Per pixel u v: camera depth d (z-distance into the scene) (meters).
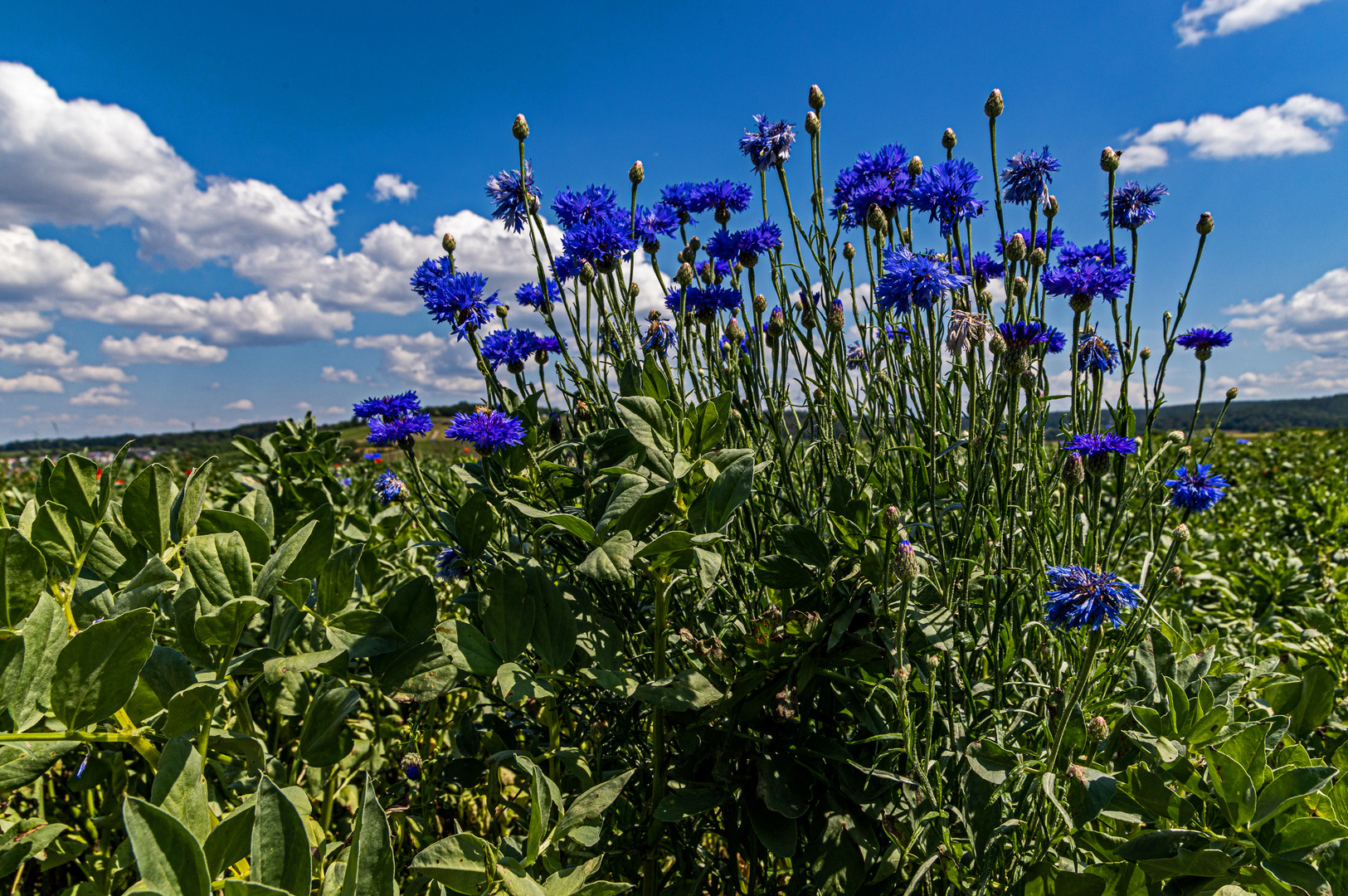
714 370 2.20
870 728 1.50
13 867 1.14
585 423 2.15
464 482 1.87
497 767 1.81
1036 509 1.93
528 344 2.16
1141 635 1.62
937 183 1.92
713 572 1.31
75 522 1.42
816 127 2.05
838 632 1.46
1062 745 1.39
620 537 1.41
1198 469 1.68
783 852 1.38
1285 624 2.59
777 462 2.05
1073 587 1.33
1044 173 2.22
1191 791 1.36
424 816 1.78
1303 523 4.78
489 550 1.87
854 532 1.57
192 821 1.06
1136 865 1.26
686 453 1.62
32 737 1.08
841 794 1.50
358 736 2.10
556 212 2.31
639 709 1.79
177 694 1.17
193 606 1.41
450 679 1.62
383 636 1.60
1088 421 2.10
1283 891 1.15
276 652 1.47
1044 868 1.33
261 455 2.91
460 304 2.00
